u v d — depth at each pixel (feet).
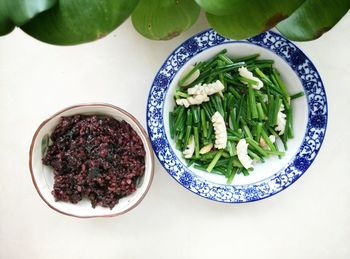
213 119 1.05
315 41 1.07
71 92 1.11
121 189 1.02
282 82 1.06
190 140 1.07
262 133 1.06
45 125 1.00
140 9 0.87
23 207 1.14
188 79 1.05
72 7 0.61
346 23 1.07
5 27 0.61
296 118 1.06
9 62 1.11
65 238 1.14
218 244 1.13
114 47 1.09
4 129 1.13
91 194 1.03
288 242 1.13
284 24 0.78
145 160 1.03
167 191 1.12
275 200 1.12
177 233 1.13
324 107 1.03
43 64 1.10
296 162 1.05
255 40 1.02
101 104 1.01
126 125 1.03
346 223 1.12
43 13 0.62
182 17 0.90
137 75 1.10
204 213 1.12
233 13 0.71
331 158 1.11
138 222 1.13
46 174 1.04
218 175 1.07
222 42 1.02
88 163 1.01
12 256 1.15
